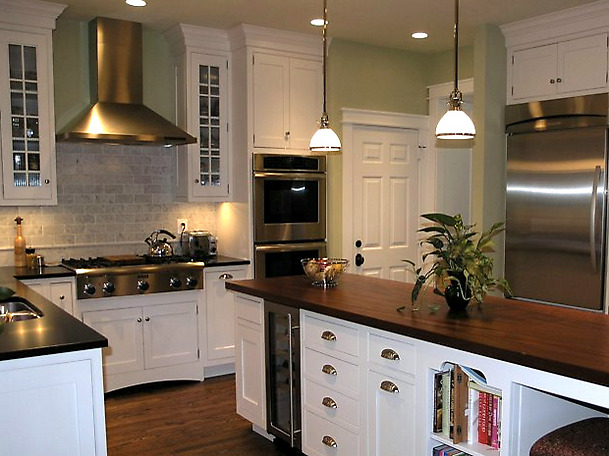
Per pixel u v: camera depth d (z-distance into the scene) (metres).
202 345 4.53
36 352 2.08
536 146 4.45
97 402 2.24
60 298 3.96
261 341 3.34
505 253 4.69
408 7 4.09
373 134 5.36
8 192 4.02
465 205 5.75
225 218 5.03
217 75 4.76
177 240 5.02
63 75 4.48
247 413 3.53
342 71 5.11
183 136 4.41
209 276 4.54
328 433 2.89
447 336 2.19
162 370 4.38
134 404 4.05
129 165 4.79
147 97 4.80
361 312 2.63
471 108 5.54
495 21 4.45
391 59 5.39
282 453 3.30
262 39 4.64
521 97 4.57
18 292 3.27
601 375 1.72
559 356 1.90
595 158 4.10
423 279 2.70
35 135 4.11
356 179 5.26
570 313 2.59
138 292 4.21
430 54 5.58
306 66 4.89
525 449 2.05
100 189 4.69
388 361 2.50
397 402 2.47
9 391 2.09
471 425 2.26
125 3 4.00
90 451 2.24
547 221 4.40
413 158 5.63
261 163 4.68
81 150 4.60
